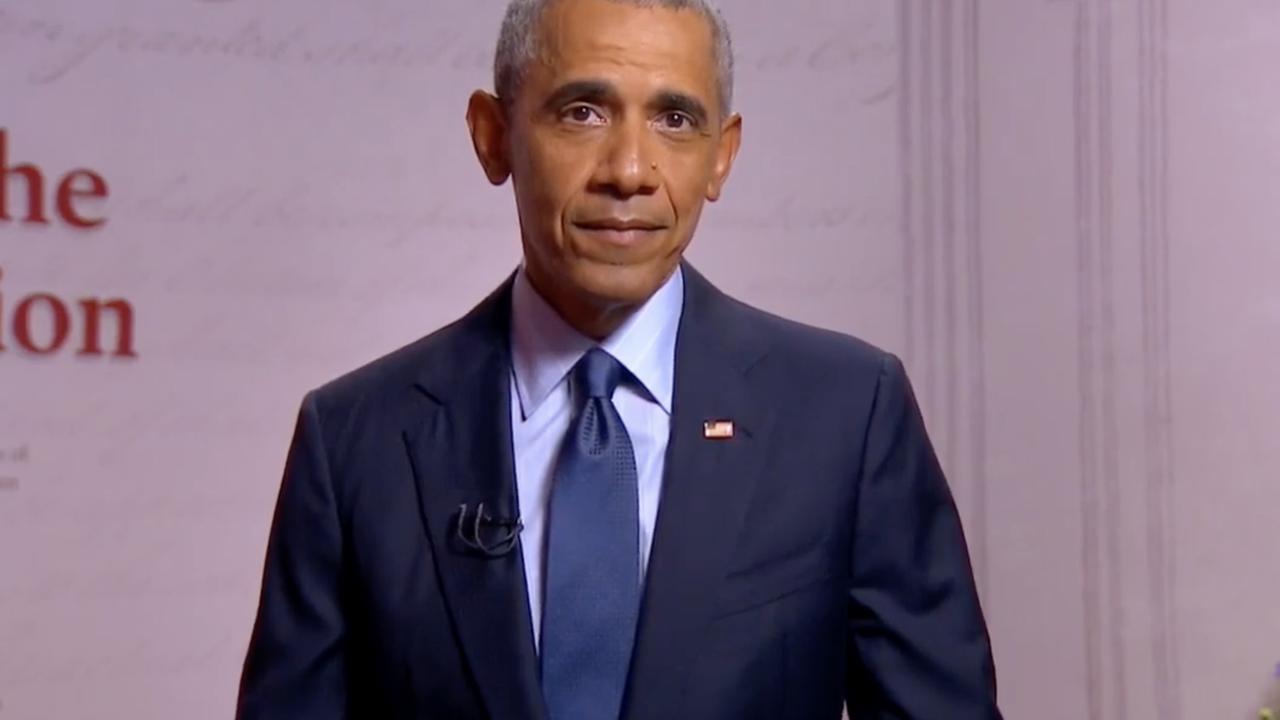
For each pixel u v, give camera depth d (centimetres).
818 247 312
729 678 168
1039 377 308
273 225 301
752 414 179
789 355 185
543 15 169
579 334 181
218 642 298
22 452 290
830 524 176
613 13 166
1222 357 303
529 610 172
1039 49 307
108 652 294
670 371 182
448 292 307
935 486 185
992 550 309
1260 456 303
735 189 309
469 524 176
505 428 180
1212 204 303
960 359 310
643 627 167
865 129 312
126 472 295
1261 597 304
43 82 291
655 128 167
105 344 294
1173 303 304
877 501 179
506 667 168
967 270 310
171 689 296
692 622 168
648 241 167
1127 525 305
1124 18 305
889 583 179
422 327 306
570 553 171
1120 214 305
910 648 175
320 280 302
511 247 309
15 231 290
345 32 303
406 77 305
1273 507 303
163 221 296
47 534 291
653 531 172
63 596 292
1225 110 302
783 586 172
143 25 296
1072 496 307
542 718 166
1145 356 305
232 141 299
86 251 293
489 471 177
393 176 305
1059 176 307
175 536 297
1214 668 304
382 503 181
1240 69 302
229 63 299
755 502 175
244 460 299
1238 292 303
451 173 307
